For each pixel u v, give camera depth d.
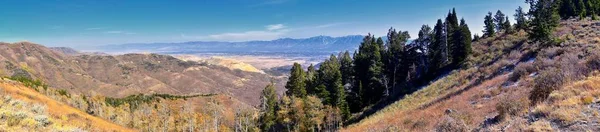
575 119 10.73
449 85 41.69
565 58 26.59
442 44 65.75
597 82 14.09
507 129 12.27
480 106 21.09
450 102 27.55
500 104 15.16
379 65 66.25
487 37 72.81
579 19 60.59
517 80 26.66
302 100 56.88
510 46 52.56
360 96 64.38
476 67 47.31
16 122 14.55
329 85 63.09
